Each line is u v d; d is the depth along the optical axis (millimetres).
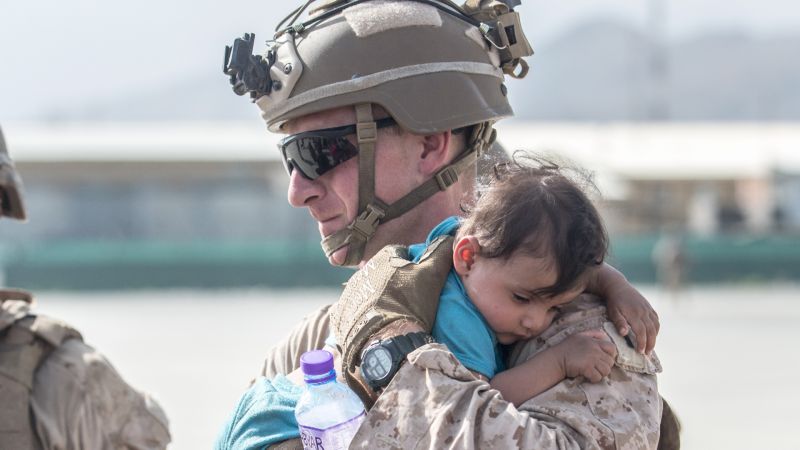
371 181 2955
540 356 2504
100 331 27656
